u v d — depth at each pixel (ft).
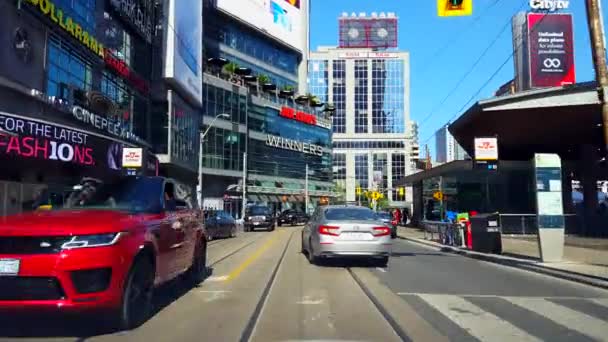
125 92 123.85
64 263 20.26
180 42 153.69
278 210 272.51
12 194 69.10
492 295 34.19
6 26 70.64
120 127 112.37
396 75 409.69
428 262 55.36
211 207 197.36
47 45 82.07
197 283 37.19
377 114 407.44
